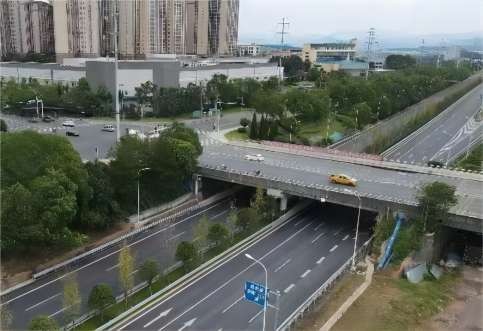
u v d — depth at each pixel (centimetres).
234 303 4812
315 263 5778
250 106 15888
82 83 14475
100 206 6291
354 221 7225
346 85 15475
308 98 13212
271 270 5547
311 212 7569
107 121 13150
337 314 4641
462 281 5912
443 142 12488
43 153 5762
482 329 4778
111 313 4544
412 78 18600
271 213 7156
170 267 5506
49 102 13775
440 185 6188
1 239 5031
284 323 4462
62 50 18675
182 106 14575
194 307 4716
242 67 19738
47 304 4703
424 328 4684
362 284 5316
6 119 12794
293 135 11988
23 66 17688
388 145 11981
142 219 6938
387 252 5941
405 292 5250
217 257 5781
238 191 8475
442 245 6519
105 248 6006
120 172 6744
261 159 9144
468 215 6094
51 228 5238
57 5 18188
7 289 4891
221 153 9644
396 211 6391
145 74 15175
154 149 7331
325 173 8344
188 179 7994
